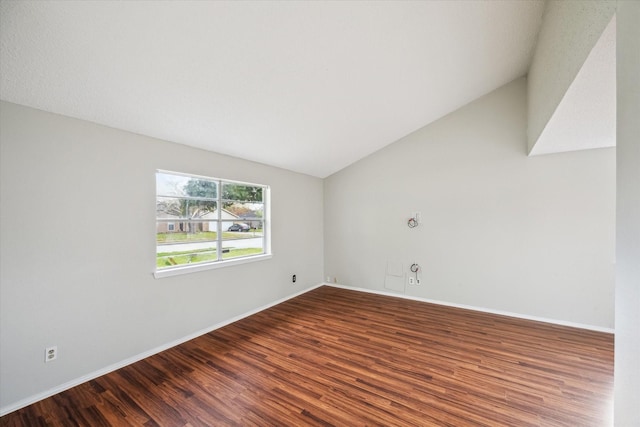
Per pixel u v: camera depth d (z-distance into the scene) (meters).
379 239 4.65
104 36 1.58
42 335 1.99
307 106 2.85
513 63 3.06
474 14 2.16
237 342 2.87
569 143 2.81
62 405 1.91
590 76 1.47
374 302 4.21
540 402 1.89
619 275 0.91
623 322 0.88
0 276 1.82
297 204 4.68
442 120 4.02
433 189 4.11
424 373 2.26
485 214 3.71
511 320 3.40
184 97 2.23
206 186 3.30
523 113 3.45
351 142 4.07
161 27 1.62
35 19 1.40
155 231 2.69
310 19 1.85
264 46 1.96
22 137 1.90
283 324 3.35
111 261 2.36
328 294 4.68
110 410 1.85
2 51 1.52
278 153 3.76
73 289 2.14
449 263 4.00
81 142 2.19
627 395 0.85
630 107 0.83
